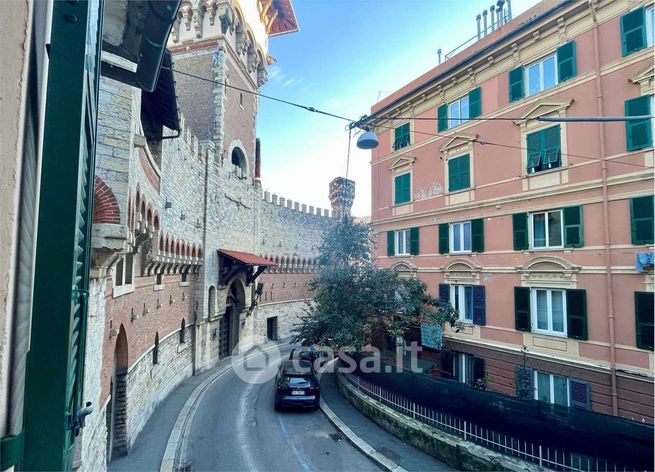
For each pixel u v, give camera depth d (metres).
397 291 17.22
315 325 17.36
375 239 22.00
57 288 1.62
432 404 11.38
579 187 13.16
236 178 25.53
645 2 11.87
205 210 20.48
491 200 16.03
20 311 1.59
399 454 10.68
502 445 9.31
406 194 20.39
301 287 37.06
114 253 7.09
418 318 18.00
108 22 4.32
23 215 1.60
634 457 7.50
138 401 11.95
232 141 25.19
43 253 1.61
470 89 17.36
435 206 18.72
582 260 13.03
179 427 12.71
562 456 8.30
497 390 15.40
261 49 29.67
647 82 11.68
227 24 23.83
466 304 17.17
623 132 12.20
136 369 11.70
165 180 13.80
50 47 1.69
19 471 1.51
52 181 1.64
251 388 18.03
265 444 11.73
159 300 14.57
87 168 2.52
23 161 1.60
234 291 26.00
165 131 14.55
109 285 8.66
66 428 1.68
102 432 8.09
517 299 14.90
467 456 9.47
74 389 2.21
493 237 15.98
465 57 17.88
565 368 13.33
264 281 31.66
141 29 4.45
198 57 23.91
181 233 16.45
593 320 12.69
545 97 14.41
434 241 18.69
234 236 25.19
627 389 11.74
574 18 13.55
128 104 7.30
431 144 19.08
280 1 30.73
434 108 19.08
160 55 5.05
